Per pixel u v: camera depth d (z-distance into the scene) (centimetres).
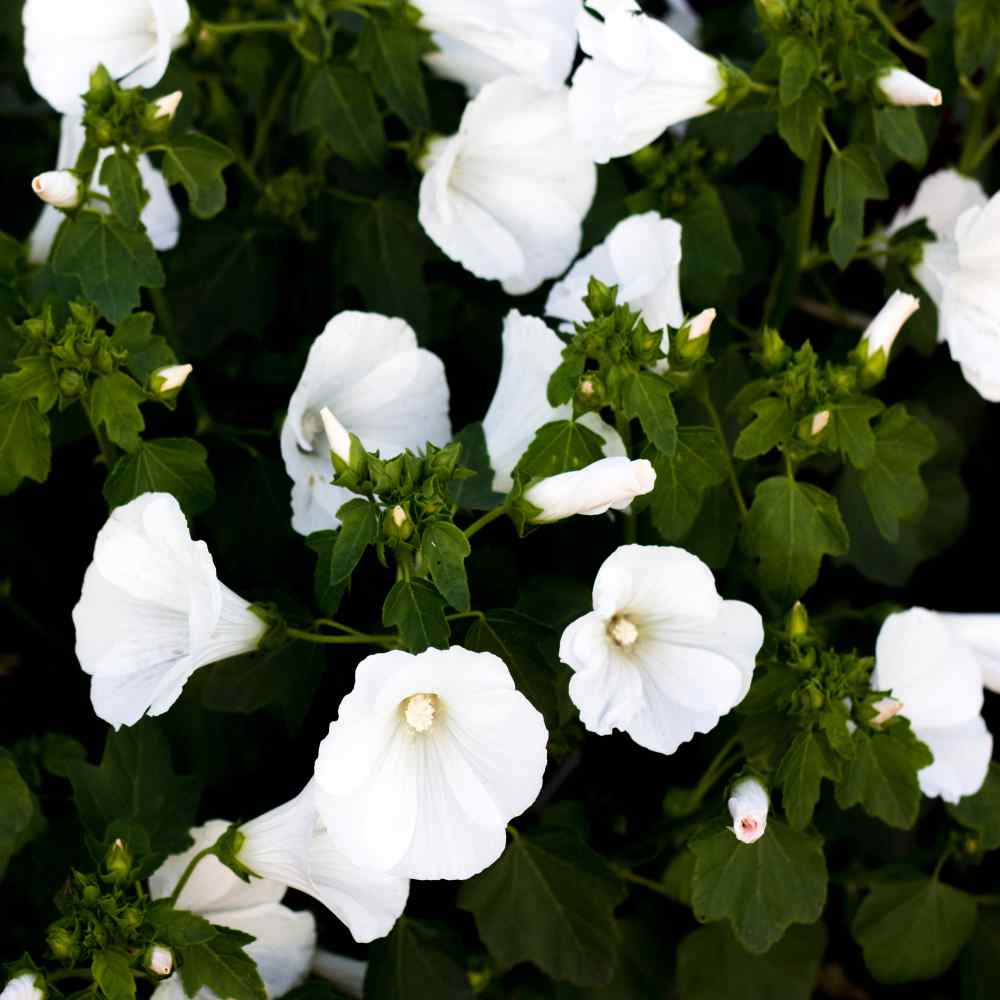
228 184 107
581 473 79
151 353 85
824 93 89
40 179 85
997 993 97
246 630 83
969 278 92
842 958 106
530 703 78
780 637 85
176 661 82
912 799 85
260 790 95
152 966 81
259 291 101
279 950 88
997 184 109
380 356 89
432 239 97
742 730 85
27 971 81
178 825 87
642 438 91
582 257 101
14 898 92
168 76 96
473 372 103
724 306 100
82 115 89
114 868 82
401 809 78
